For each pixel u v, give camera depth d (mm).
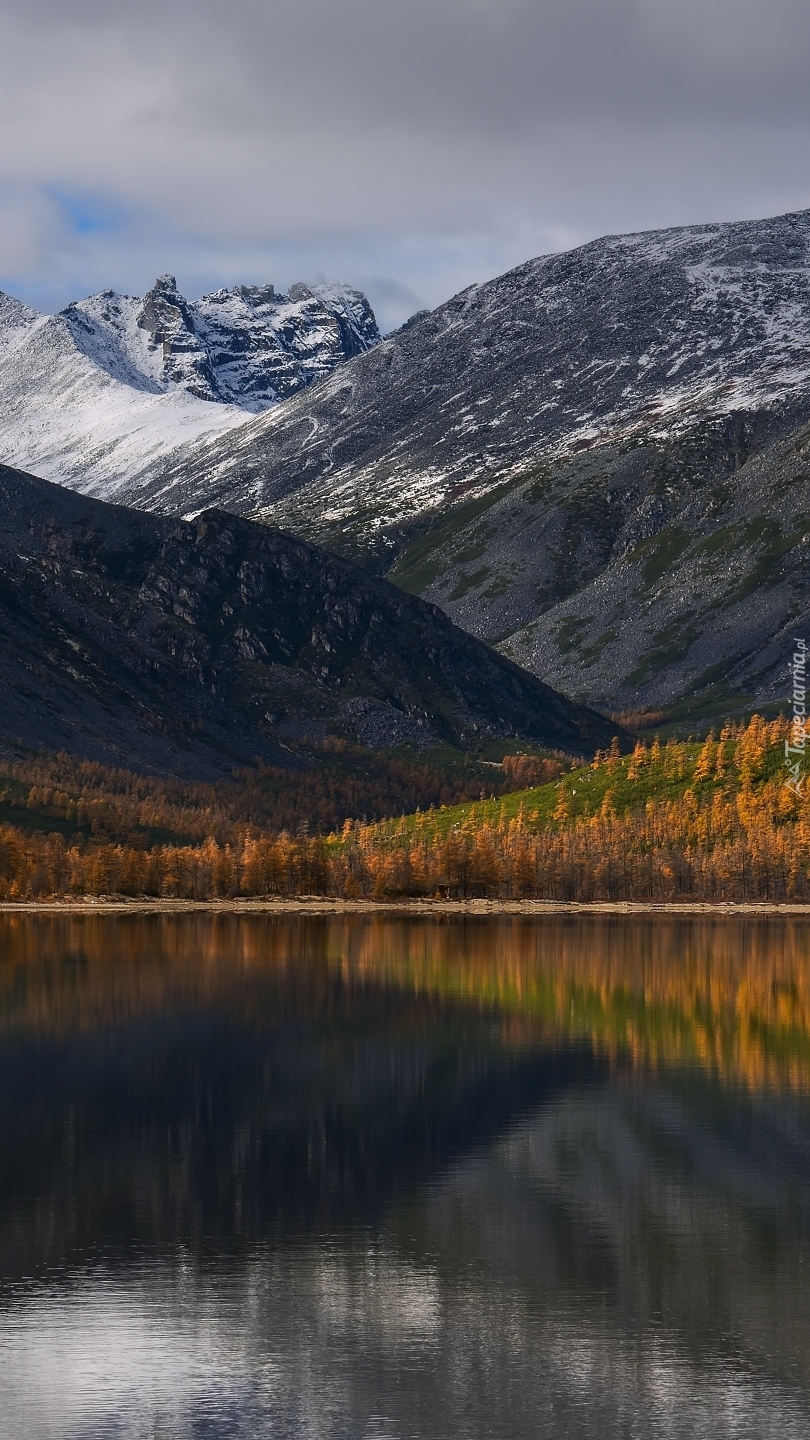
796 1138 89750
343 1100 102125
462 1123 94250
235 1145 88000
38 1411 50438
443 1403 51156
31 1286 62188
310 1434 48906
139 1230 70062
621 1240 68875
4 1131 91750
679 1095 103500
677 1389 52312
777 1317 59094
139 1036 133125
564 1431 49125
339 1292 61719
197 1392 51969
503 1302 60625
